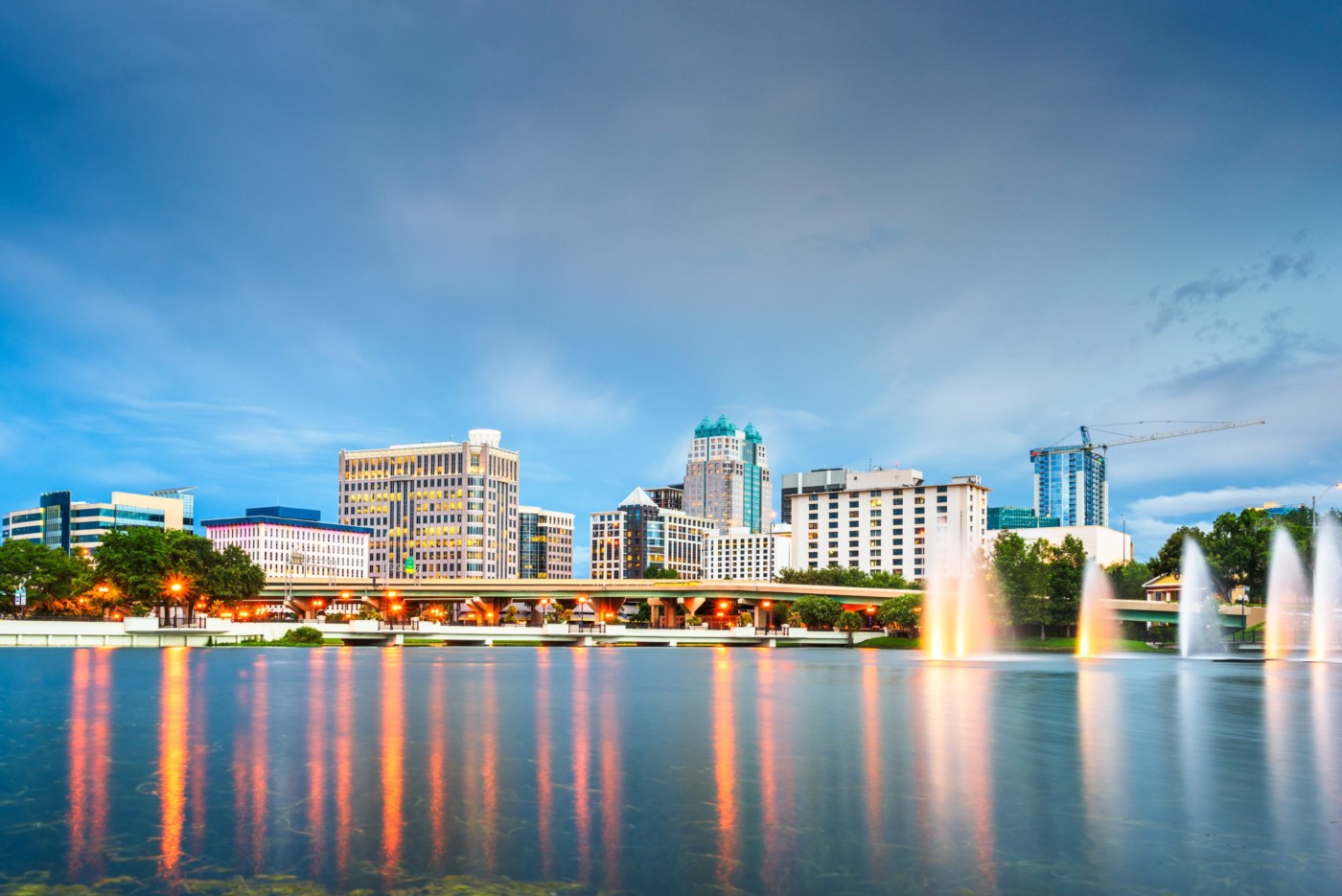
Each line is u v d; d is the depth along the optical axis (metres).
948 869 27.91
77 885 26.48
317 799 36.25
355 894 25.80
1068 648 197.00
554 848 29.77
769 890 26.12
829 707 70.56
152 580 170.75
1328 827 32.56
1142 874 27.56
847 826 32.50
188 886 26.39
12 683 86.31
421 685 88.50
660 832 31.64
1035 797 36.94
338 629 186.38
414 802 35.81
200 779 40.16
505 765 43.84
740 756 46.59
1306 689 88.62
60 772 41.56
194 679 91.62
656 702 74.00
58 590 188.88
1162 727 58.19
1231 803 36.16
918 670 124.25
